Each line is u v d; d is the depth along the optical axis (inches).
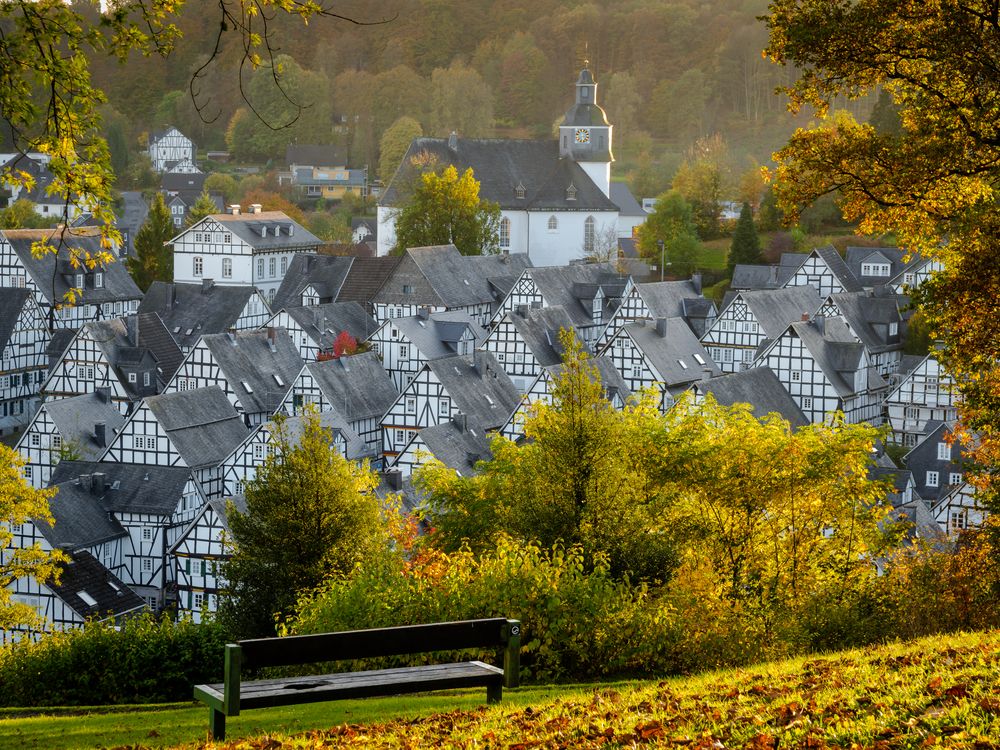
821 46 1245.1
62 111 965.8
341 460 2007.9
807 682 848.9
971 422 1512.1
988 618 1462.8
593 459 1685.5
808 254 6702.8
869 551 1782.7
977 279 1270.9
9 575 2310.5
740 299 5329.7
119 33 970.1
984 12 1221.1
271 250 6978.4
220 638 1717.5
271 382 4813.0
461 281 6358.3
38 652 1696.6
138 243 7263.8
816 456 1681.8
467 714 869.2
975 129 1261.1
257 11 967.6
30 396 5639.8
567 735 763.4
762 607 1563.7
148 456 3944.4
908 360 5078.7
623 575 1513.3
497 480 1895.9
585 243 7810.0
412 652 833.5
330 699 803.4
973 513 3324.3
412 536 2210.9
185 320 5959.6
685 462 1690.5
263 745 820.0
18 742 993.5
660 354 4749.0
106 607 3216.0
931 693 745.6
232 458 3956.7
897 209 1310.3
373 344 5172.2
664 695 869.2
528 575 1376.7
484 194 7741.1
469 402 4397.1
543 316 5310.0
